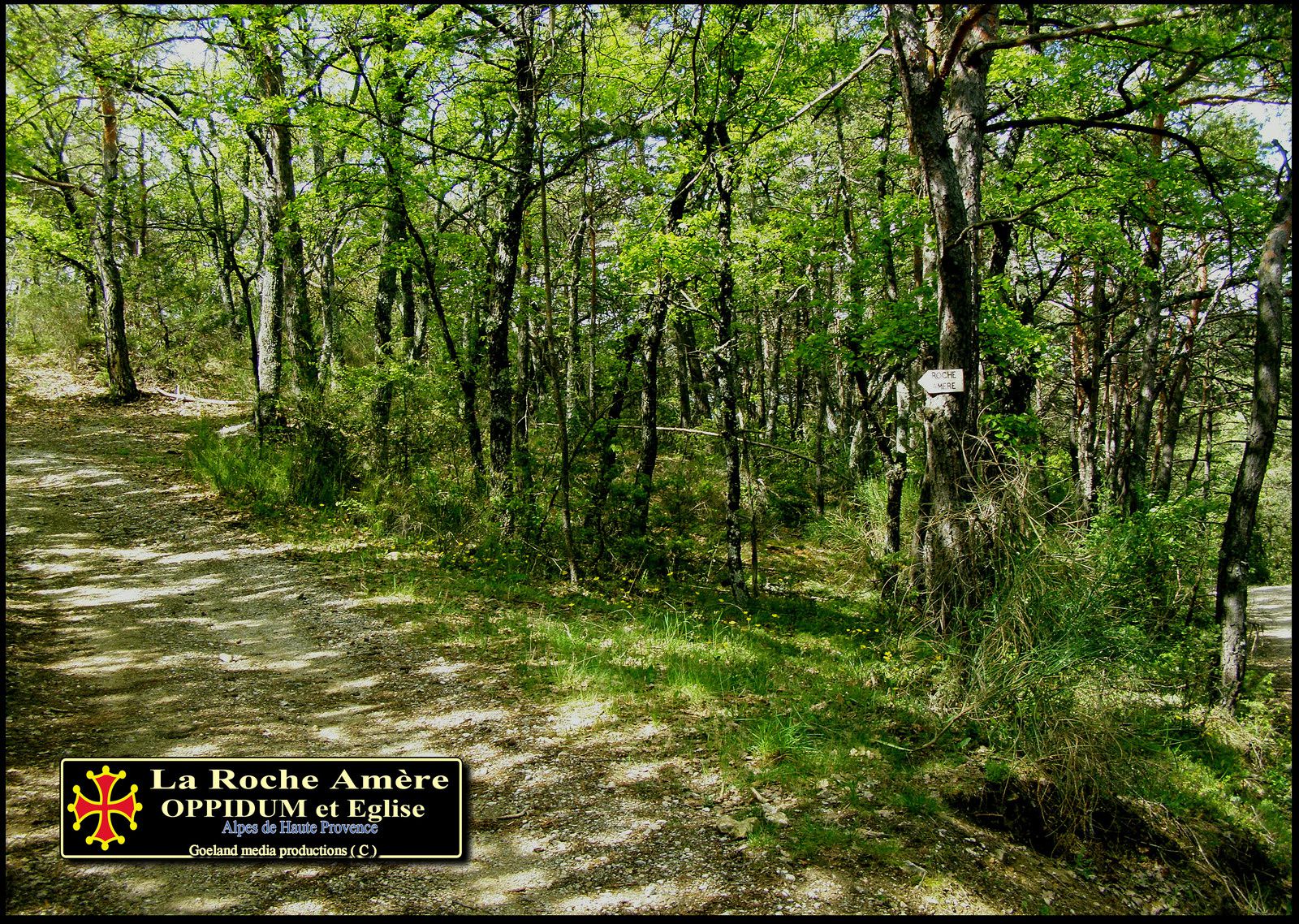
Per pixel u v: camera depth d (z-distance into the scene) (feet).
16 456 39.19
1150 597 29.45
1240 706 27.17
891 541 42.50
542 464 36.86
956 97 26.50
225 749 15.26
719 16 30.81
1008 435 32.01
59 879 10.83
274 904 11.02
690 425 63.36
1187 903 14.10
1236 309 49.60
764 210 44.70
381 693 18.90
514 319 44.01
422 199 38.11
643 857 12.81
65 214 55.47
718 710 19.27
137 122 37.83
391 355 43.80
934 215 21.39
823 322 41.04
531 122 32.68
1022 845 14.76
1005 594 18.86
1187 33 18.99
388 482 37.55
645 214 39.42
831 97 23.59
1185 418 74.33
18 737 14.55
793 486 56.29
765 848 13.20
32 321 63.93
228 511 34.86
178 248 64.03
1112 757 16.52
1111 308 50.49
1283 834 17.70
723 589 39.09
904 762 17.08
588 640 24.11
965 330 21.26
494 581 30.53
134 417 52.85
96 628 21.21
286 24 31.04
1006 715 17.70
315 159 52.13
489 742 16.75
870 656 26.53
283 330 49.88
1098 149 34.24
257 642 21.61
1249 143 41.27
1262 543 69.92
